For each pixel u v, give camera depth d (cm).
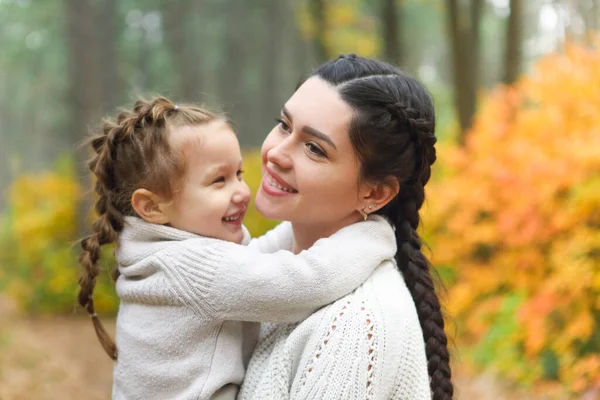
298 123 155
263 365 155
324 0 953
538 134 479
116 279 181
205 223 165
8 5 2841
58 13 2280
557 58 485
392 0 820
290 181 158
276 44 2125
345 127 152
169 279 155
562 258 397
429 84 1479
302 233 172
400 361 146
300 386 142
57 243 848
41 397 535
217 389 153
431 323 174
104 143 172
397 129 157
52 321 796
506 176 477
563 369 402
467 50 730
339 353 141
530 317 413
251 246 185
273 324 163
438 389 171
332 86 156
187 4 1850
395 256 179
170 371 154
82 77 881
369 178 157
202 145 163
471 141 554
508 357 449
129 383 159
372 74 160
